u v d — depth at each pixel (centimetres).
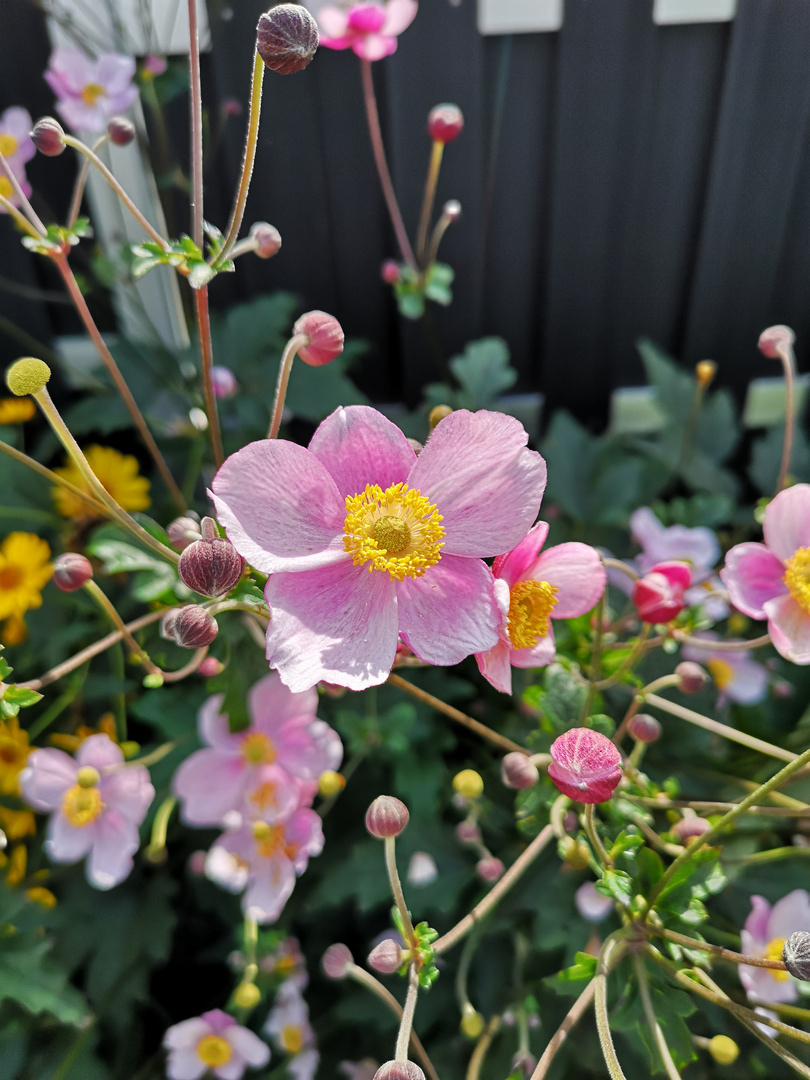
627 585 29
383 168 30
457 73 33
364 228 37
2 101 33
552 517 36
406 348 39
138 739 32
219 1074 24
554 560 18
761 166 35
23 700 18
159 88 32
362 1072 25
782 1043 23
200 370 34
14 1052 24
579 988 19
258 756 23
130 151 34
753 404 41
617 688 27
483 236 37
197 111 18
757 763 27
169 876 27
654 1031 17
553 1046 16
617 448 35
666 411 36
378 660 16
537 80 34
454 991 26
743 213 36
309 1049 25
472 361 35
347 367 40
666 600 19
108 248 36
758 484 35
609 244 38
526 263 39
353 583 17
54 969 24
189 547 15
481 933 24
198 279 18
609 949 17
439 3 32
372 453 17
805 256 38
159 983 28
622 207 37
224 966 28
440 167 35
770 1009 19
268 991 26
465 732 31
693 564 29
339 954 19
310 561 16
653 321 40
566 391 42
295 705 23
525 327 40
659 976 18
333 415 16
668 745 27
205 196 36
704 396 37
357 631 16
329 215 36
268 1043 26
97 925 26
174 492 27
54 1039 24
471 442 16
